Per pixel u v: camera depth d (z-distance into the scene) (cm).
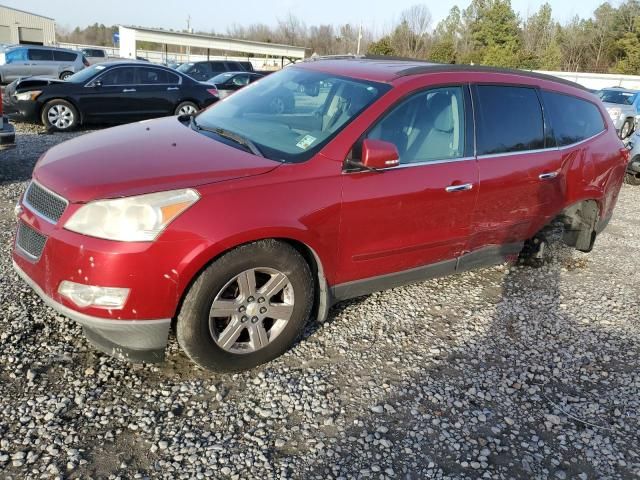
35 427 266
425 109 377
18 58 2148
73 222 277
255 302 314
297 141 343
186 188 284
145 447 262
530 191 439
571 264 549
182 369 321
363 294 376
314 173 322
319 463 263
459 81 400
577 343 396
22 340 330
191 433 273
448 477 262
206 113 423
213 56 5600
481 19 6550
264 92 423
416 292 449
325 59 461
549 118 460
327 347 358
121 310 276
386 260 369
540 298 463
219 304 301
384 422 295
